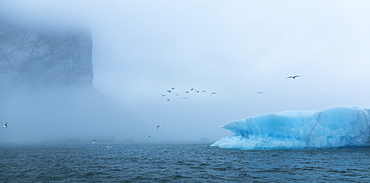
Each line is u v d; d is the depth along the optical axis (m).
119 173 21.31
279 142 39.72
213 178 18.38
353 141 40.09
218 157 34.34
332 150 40.09
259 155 34.38
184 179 18.19
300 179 17.41
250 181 16.97
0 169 24.28
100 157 38.34
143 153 47.53
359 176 18.28
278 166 23.64
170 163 28.67
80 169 24.00
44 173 21.59
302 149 42.41
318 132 39.81
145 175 20.14
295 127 40.06
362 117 39.28
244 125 44.50
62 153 49.47
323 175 18.78
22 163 29.83
